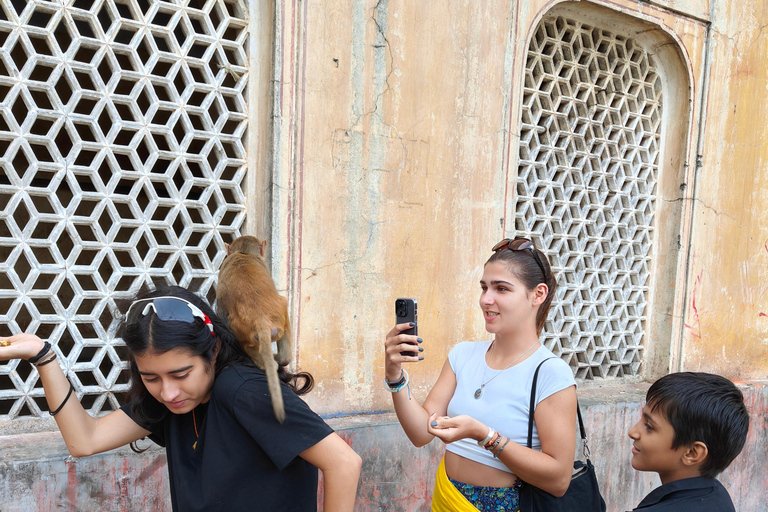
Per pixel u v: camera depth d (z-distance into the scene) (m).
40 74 3.81
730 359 5.06
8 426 2.55
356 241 3.27
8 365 2.54
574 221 4.33
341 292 3.23
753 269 5.15
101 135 2.66
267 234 3.04
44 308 3.98
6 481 2.28
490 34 3.65
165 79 2.82
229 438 1.36
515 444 1.67
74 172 2.62
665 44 4.57
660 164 4.84
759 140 5.08
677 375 1.68
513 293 1.86
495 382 1.87
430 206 3.52
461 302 3.67
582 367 4.52
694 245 4.74
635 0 4.23
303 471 1.41
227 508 1.36
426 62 3.43
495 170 3.76
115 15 2.66
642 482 4.29
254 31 3.04
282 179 3.00
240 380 1.37
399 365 1.95
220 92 2.98
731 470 4.74
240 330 1.88
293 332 3.07
